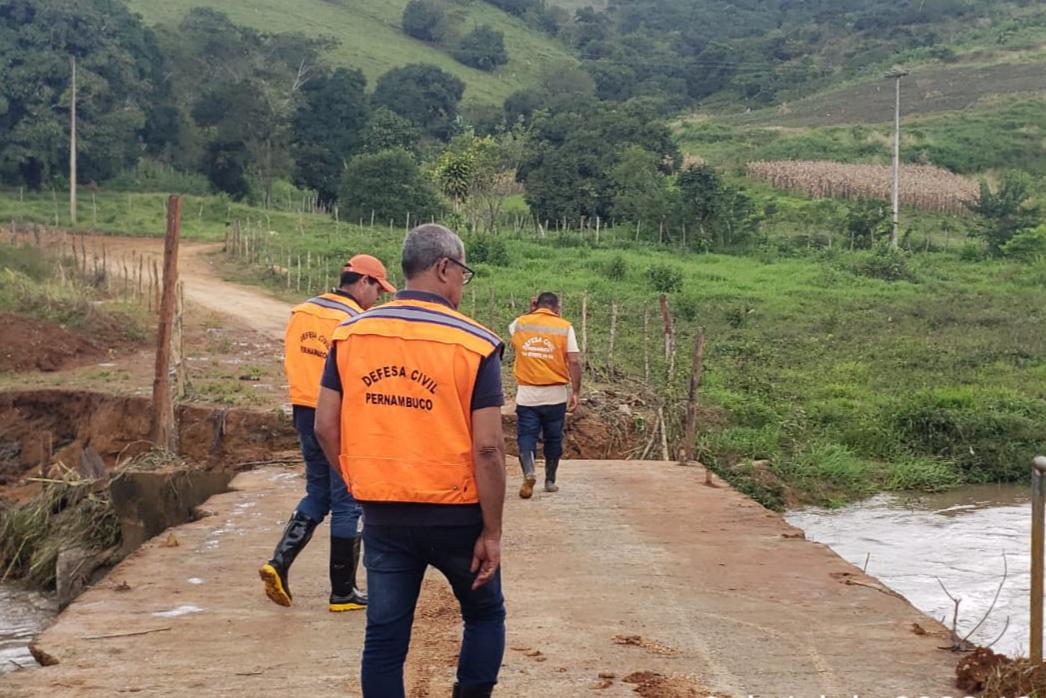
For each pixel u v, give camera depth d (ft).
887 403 57.77
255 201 196.03
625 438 46.68
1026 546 38.06
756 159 234.38
